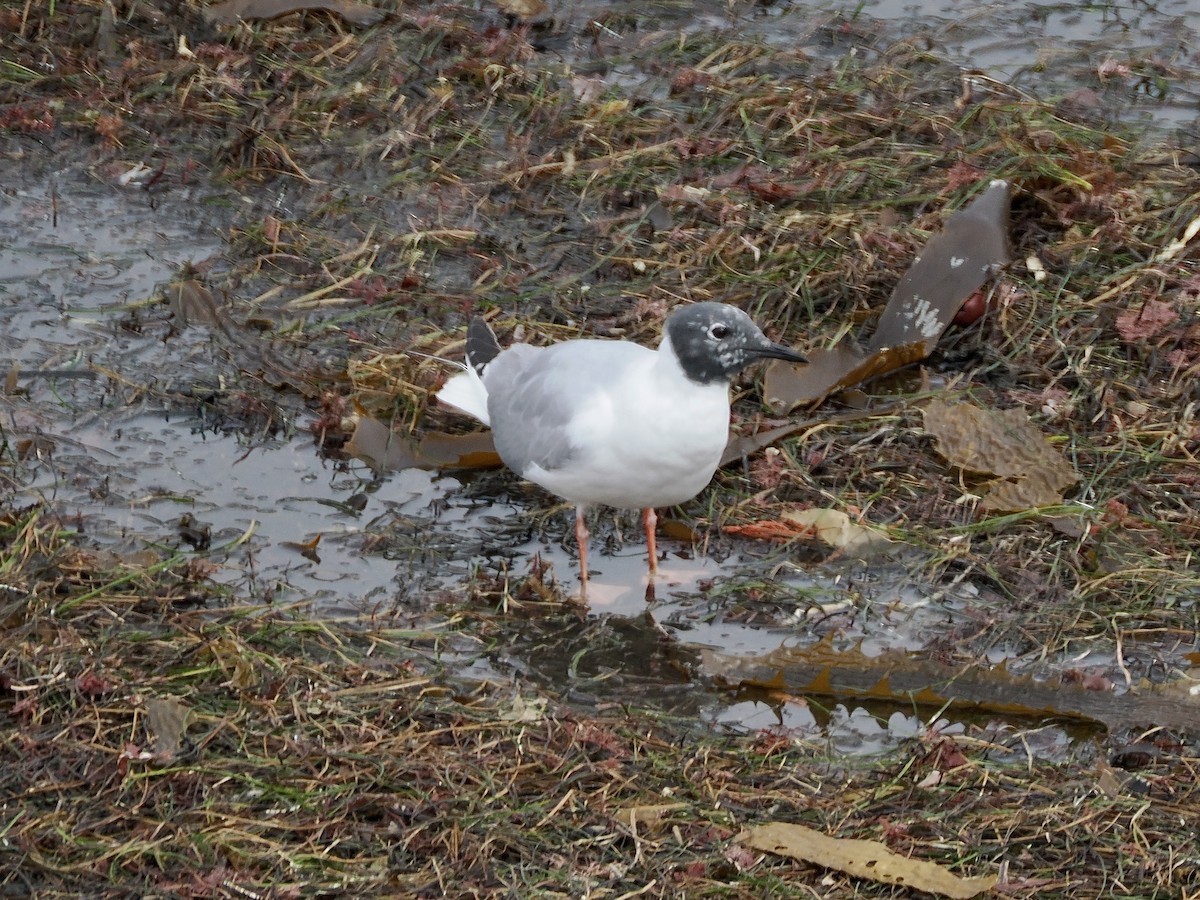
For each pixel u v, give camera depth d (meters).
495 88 17.00
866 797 9.16
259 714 9.58
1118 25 18.75
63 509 11.81
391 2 18.41
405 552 11.61
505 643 10.70
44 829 8.56
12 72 17.09
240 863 8.48
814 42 18.38
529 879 8.45
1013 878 8.50
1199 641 10.55
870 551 11.48
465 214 15.33
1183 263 14.05
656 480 10.80
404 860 8.55
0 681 9.56
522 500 12.26
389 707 9.74
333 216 15.35
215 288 14.36
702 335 10.33
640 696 10.23
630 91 17.23
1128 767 9.48
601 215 15.27
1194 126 16.56
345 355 13.56
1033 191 14.73
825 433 12.57
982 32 18.56
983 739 9.76
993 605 10.96
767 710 10.13
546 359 11.49
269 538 11.69
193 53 17.39
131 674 9.82
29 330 13.88
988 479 11.98
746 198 15.27
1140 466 12.07
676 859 8.63
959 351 13.45
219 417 12.98
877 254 14.17
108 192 15.77
